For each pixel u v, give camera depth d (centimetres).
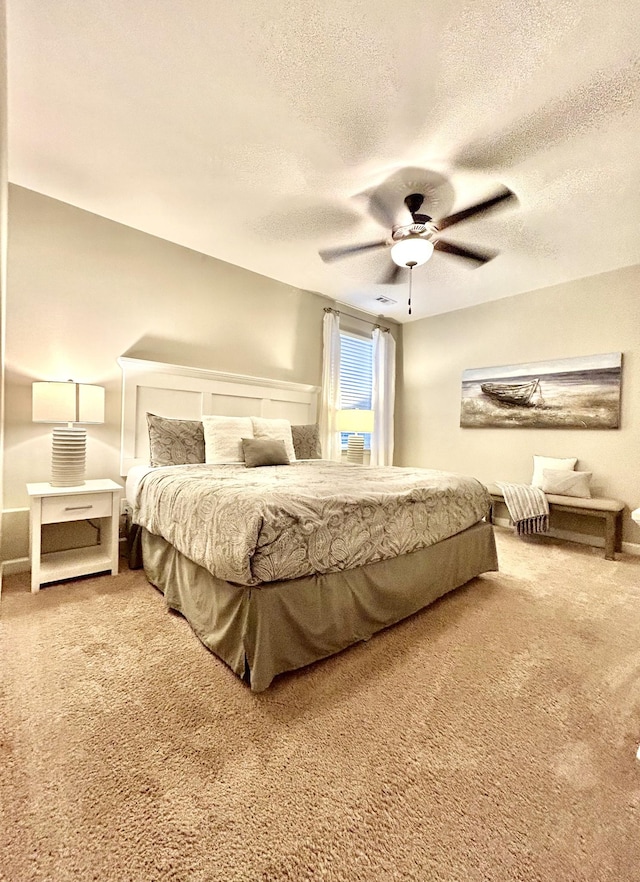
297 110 177
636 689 147
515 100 169
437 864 84
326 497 169
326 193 240
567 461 368
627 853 87
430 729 124
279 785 102
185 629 181
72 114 183
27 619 186
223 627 153
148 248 297
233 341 352
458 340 466
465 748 117
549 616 208
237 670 144
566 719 130
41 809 94
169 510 200
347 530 168
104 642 168
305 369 414
